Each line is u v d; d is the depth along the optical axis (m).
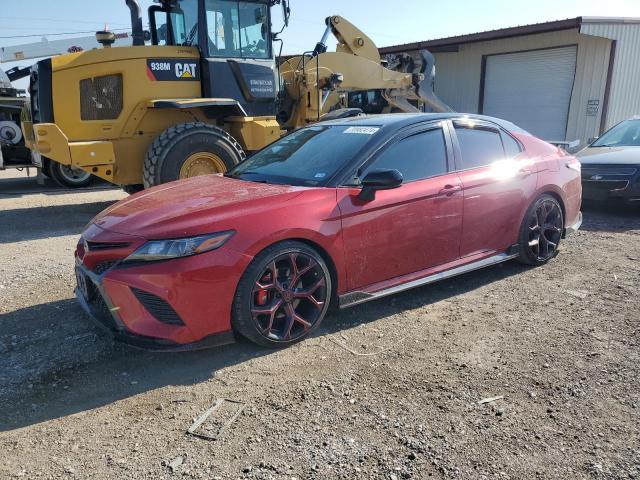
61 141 6.98
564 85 15.81
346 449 2.54
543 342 3.62
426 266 4.21
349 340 3.68
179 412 2.87
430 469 2.40
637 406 2.86
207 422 2.77
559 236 5.32
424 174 4.18
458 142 4.48
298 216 3.50
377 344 3.62
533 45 16.31
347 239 3.71
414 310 4.20
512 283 4.77
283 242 3.47
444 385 3.09
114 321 3.30
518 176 4.76
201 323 3.22
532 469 2.39
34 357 3.48
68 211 8.67
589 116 15.27
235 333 3.46
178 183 4.45
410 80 11.17
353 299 3.82
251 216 3.38
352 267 3.78
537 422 2.73
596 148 8.58
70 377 3.24
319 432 2.67
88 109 7.49
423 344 3.61
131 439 2.64
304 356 3.46
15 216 8.27
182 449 2.56
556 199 5.21
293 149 4.53
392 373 3.23
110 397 3.02
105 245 3.34
